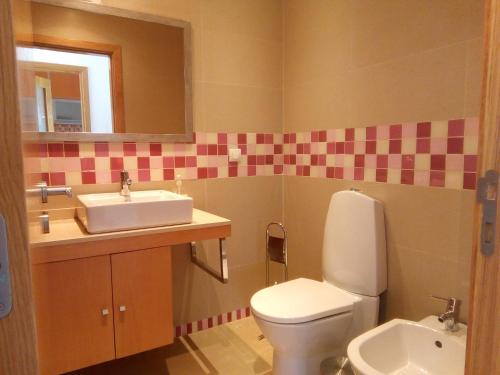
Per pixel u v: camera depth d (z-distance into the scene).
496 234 0.52
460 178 1.38
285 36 2.26
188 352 1.94
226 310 2.24
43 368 1.15
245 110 2.19
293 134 2.25
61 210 1.70
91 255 1.36
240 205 2.23
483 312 0.54
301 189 2.22
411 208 1.57
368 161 1.75
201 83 2.03
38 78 1.60
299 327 1.40
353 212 1.66
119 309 1.44
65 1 1.64
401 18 1.57
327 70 1.97
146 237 1.47
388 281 1.68
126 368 1.80
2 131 0.35
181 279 2.07
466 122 1.35
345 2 1.83
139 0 1.82
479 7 1.30
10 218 0.36
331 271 1.75
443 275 1.46
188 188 2.04
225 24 2.07
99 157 1.79
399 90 1.59
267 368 1.80
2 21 0.34
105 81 1.77
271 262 2.37
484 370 0.55
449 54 1.40
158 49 1.88
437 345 1.33
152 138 1.90
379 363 1.32
